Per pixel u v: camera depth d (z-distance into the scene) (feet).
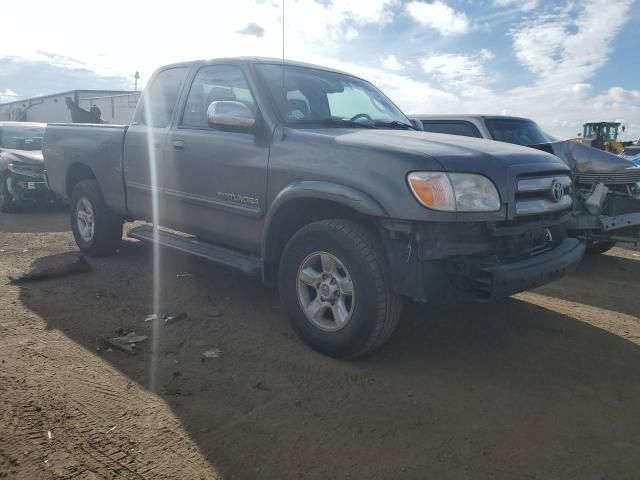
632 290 18.86
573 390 10.88
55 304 14.48
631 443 9.05
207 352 11.84
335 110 14.38
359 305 10.87
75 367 10.85
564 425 9.55
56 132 20.94
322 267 11.69
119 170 17.60
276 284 13.41
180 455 8.20
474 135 24.31
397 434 9.02
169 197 15.71
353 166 11.03
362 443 8.73
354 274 10.88
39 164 30.32
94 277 17.17
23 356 11.19
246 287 16.65
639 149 60.39
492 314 15.19
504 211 10.64
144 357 11.50
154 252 20.75
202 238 15.70
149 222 17.79
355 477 7.90
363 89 16.26
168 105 16.33
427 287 10.30
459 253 10.41
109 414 9.20
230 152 13.61
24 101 83.71
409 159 10.40
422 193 10.10
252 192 13.15
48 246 21.97
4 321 13.04
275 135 12.76
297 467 8.06
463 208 10.16
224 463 8.07
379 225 10.73
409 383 10.82
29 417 8.98
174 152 15.30
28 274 16.76
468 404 10.12
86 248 19.79
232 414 9.41
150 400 9.72
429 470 8.13
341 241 11.03
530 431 9.31
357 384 10.66
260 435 8.82
